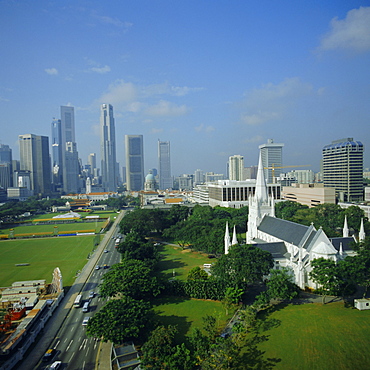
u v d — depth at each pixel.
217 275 123.44
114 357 80.88
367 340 81.19
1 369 75.56
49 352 83.62
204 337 83.00
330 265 105.44
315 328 88.75
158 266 164.88
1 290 130.88
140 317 88.81
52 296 120.31
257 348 82.62
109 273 123.44
